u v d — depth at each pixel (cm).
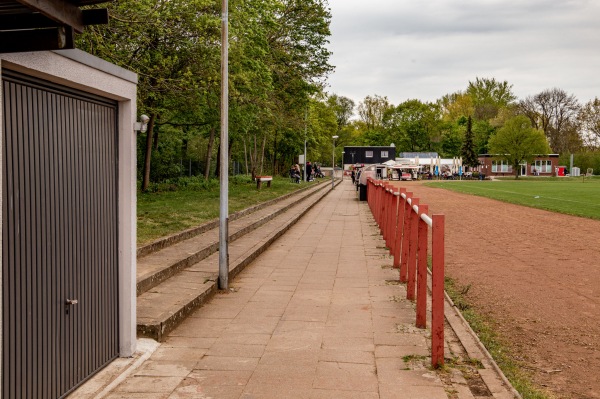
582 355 619
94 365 530
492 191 4834
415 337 674
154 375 546
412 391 506
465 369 564
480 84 13100
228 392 505
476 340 655
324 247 1482
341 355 608
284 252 1387
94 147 529
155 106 2567
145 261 987
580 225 2025
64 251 471
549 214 2516
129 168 584
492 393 500
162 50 2131
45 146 444
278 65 3638
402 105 12112
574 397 502
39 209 433
